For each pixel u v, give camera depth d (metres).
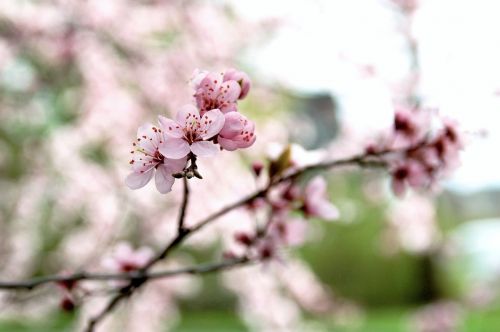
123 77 5.46
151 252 1.86
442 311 6.50
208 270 1.69
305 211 1.76
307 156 1.69
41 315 5.34
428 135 1.72
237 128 1.16
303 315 7.21
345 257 12.32
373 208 9.62
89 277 1.57
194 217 4.85
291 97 7.24
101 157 5.99
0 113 5.81
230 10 5.81
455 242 8.05
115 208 5.11
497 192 13.22
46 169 5.74
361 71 4.99
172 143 1.14
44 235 6.31
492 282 7.61
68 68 5.50
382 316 11.48
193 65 5.36
